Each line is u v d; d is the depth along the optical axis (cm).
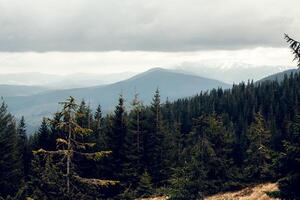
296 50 2088
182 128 13288
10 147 4716
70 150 1981
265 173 5159
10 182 4322
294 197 2245
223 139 5172
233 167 5294
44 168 2000
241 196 4803
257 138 5606
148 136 5997
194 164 3569
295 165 2191
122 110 5869
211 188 5019
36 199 1948
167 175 5925
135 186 5497
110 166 5503
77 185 2008
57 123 1988
